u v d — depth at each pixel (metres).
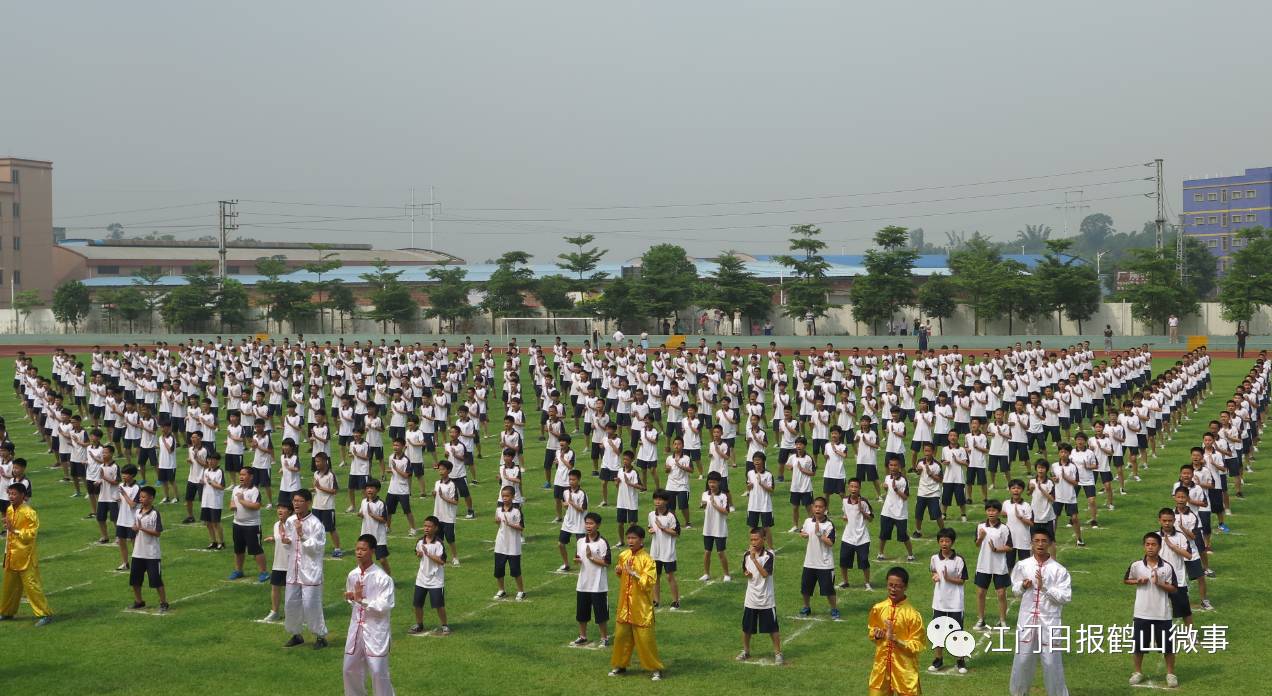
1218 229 143.75
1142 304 83.56
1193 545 18.59
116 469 24.62
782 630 18.25
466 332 100.44
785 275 101.25
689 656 17.03
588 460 35.56
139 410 32.50
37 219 132.12
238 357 50.72
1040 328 88.25
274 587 19.02
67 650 17.55
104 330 109.25
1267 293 80.75
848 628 18.27
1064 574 14.88
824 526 18.77
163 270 143.00
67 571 22.34
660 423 38.75
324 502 23.20
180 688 15.81
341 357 48.97
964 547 23.55
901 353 43.91
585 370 47.03
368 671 15.06
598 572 17.50
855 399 44.94
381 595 14.72
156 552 19.56
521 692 15.54
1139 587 15.61
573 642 17.72
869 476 27.62
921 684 15.78
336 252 158.38
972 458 27.22
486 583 21.27
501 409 46.12
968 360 56.91
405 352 49.84
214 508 23.91
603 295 96.88
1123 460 28.98
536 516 27.11
